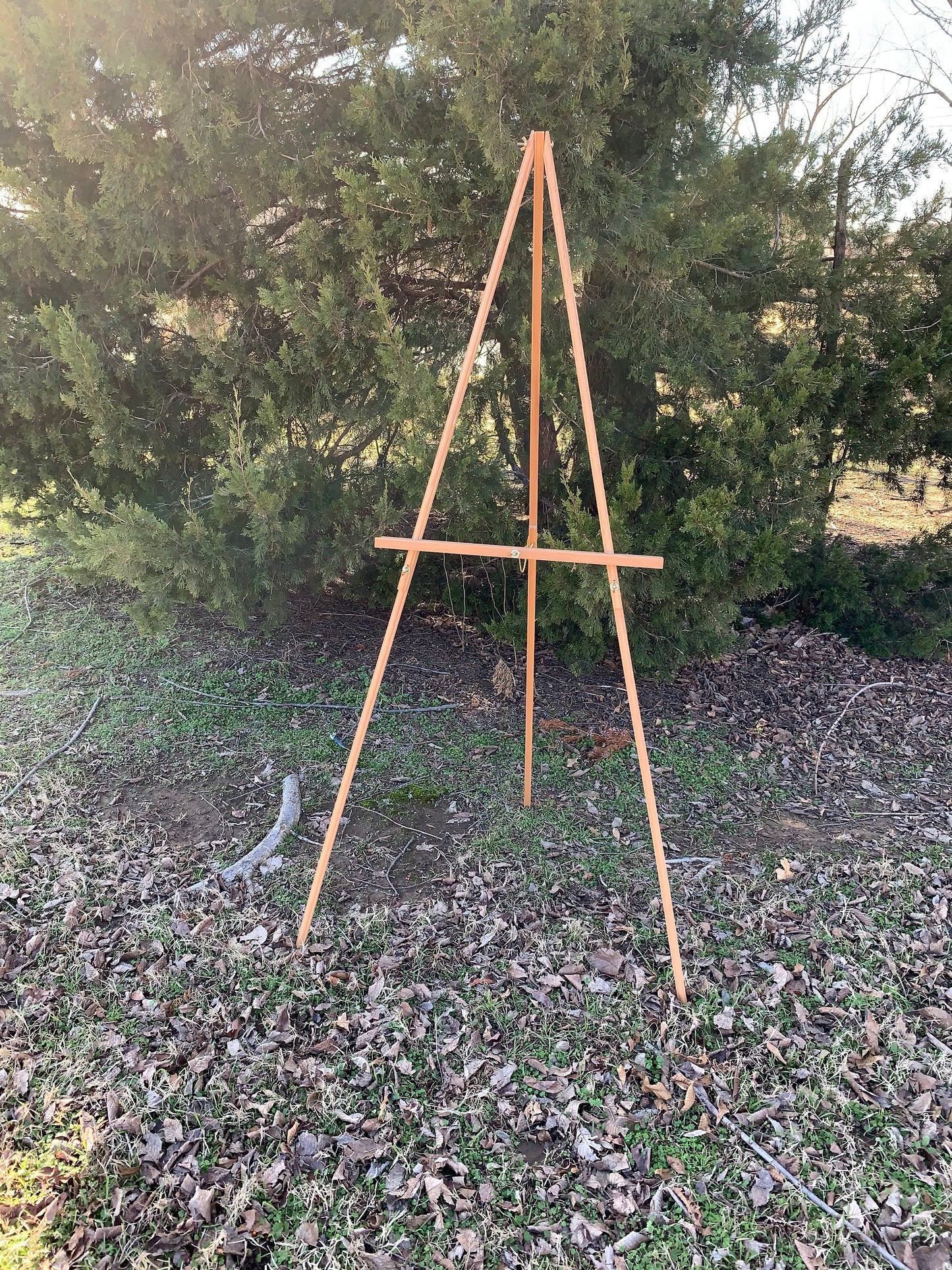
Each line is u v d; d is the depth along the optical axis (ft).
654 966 8.89
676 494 15.10
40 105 11.88
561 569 13.48
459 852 10.80
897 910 9.79
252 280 14.51
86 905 9.39
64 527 13.21
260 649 16.55
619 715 14.79
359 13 12.51
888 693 15.92
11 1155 6.58
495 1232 6.13
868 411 15.31
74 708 13.87
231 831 10.98
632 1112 7.14
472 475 13.88
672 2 12.39
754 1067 7.62
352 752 8.49
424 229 13.52
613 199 12.58
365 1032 7.89
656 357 14.05
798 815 11.96
